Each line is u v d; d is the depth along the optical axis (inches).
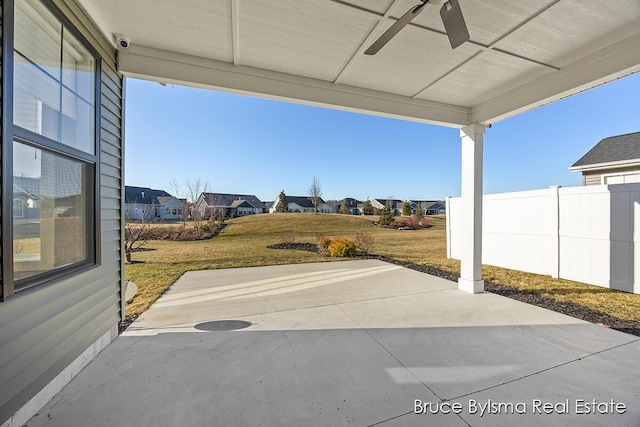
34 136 73.1
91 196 103.6
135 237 410.9
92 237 103.9
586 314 147.5
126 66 121.7
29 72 73.3
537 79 148.9
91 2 95.6
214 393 83.0
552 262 228.5
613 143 358.6
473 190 187.2
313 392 83.4
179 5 97.0
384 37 87.0
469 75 146.3
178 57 127.7
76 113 94.5
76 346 92.6
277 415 73.4
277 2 95.3
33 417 72.2
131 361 101.8
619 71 117.6
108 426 69.5
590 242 206.2
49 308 79.0
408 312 153.5
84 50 98.7
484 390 83.8
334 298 181.0
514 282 214.5
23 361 69.1
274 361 101.9
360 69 141.0
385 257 363.9
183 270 280.5
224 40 118.0
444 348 111.0
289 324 137.9
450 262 317.7
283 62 135.0
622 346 111.2
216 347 113.3
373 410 75.2
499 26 107.3
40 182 78.4
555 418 71.3
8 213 63.6
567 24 106.0
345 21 105.4
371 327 133.4
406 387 85.6
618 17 102.1
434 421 70.7
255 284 220.1
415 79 151.0
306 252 414.6
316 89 151.6
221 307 164.4
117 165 124.0
